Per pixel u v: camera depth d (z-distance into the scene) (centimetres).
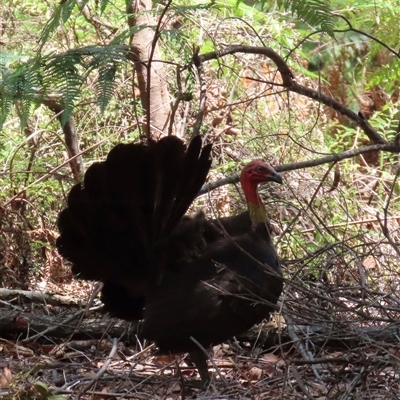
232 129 1413
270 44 1491
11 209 1238
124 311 955
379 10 1266
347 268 1008
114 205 889
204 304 891
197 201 1311
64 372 927
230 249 935
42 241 1290
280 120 1389
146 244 905
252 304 898
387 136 1562
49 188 1311
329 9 841
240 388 902
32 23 1413
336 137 1614
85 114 1368
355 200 1338
